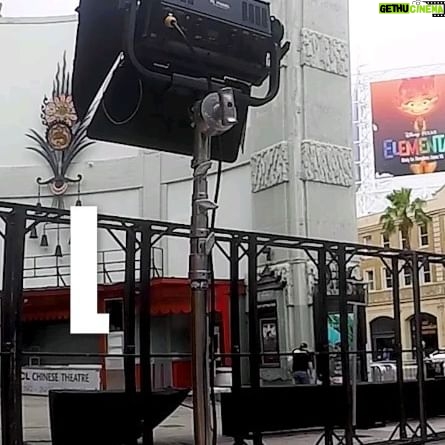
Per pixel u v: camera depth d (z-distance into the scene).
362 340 11.63
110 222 7.11
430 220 30.80
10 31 22.48
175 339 18.22
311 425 7.95
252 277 7.12
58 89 21.83
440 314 30.73
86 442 6.72
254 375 7.24
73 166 21.56
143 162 20.84
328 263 10.25
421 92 38.22
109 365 16.42
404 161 38.03
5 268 5.39
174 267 19.30
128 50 2.09
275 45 2.37
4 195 21.75
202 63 2.22
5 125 22.09
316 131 16.38
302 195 15.93
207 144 2.30
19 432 5.20
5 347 5.29
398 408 8.59
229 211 17.78
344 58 17.19
